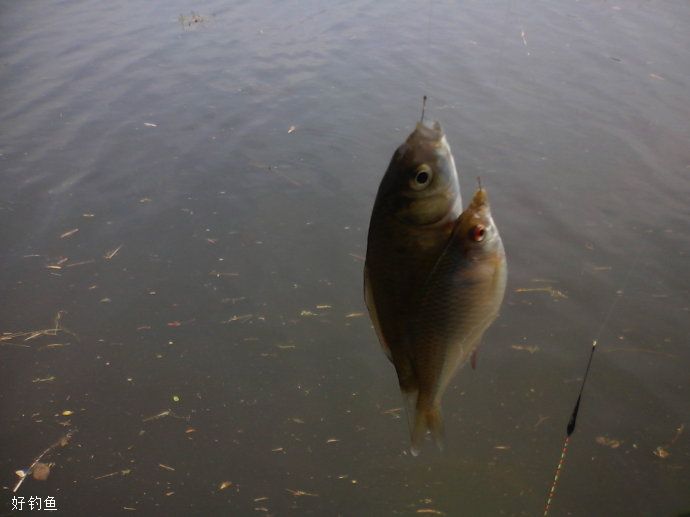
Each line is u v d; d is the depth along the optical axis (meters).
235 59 10.34
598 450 4.44
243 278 5.85
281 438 4.52
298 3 13.14
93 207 6.83
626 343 5.22
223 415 4.66
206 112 8.75
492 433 4.58
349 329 5.35
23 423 4.55
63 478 4.20
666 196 6.84
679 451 4.40
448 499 4.14
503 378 4.99
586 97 8.72
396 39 10.88
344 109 8.67
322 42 10.90
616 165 7.32
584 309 5.54
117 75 9.87
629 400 4.78
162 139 8.12
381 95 8.97
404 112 8.51
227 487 4.18
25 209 6.80
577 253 6.12
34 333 5.27
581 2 12.56
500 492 4.19
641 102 8.56
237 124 8.44
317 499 4.12
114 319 5.42
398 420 4.65
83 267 5.98
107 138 8.16
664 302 5.57
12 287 5.73
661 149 7.58
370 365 5.04
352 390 4.86
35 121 8.57
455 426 4.64
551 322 5.44
